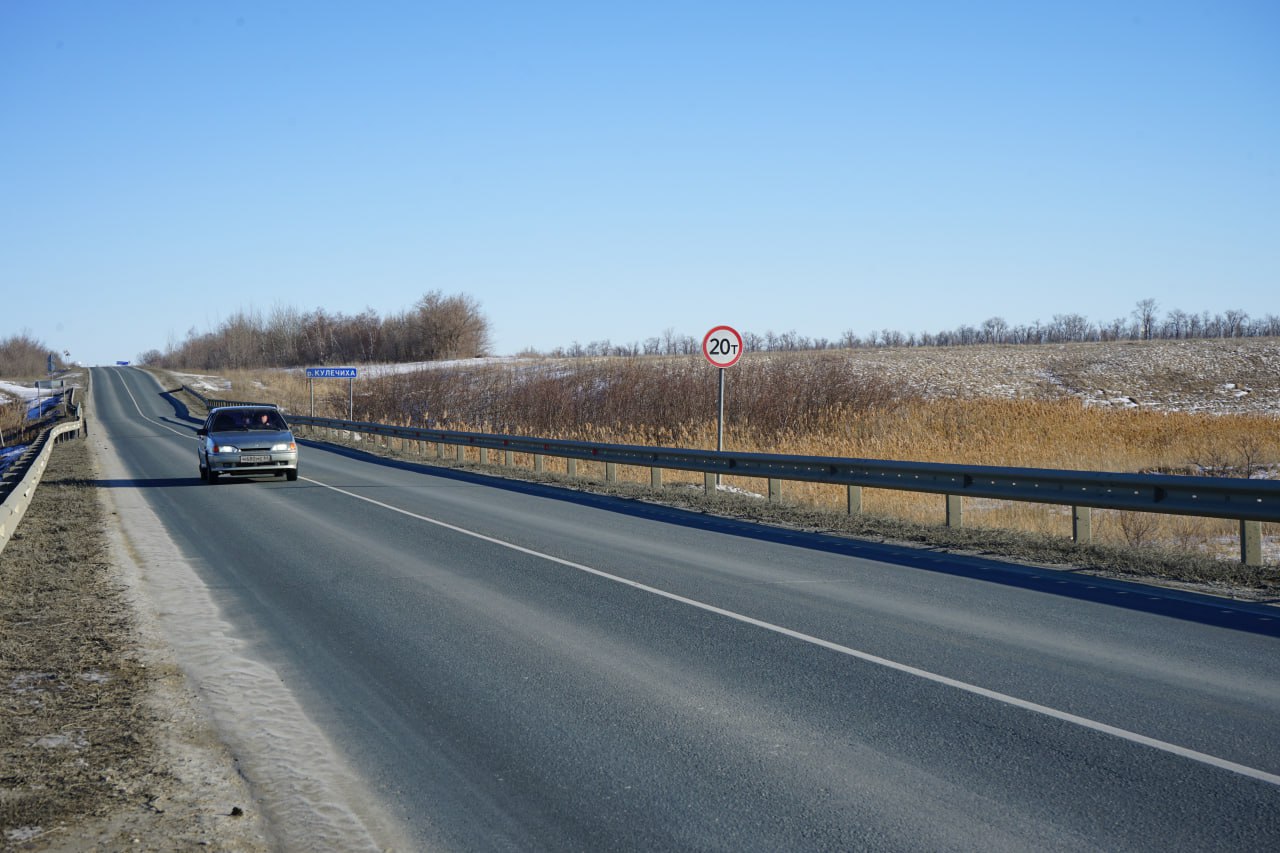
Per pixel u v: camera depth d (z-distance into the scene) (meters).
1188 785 4.95
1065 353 68.31
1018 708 6.20
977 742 5.61
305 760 5.50
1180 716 6.02
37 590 10.17
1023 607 9.16
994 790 4.92
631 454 21.56
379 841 4.49
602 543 13.29
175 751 5.64
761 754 5.47
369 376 78.56
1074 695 6.45
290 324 133.88
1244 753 5.38
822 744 5.61
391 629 8.48
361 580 10.73
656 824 4.60
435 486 22.03
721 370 19.27
